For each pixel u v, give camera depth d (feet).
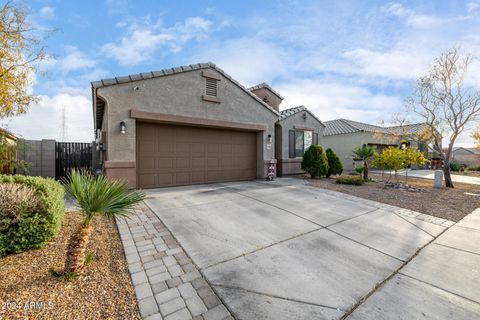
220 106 31.73
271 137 37.78
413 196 26.32
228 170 34.40
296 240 13.42
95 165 34.76
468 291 8.94
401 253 12.19
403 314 7.63
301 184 32.53
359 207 20.98
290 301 8.09
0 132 20.12
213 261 10.69
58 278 8.68
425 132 38.22
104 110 27.32
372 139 66.54
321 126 50.19
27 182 12.01
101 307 7.39
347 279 9.62
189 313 7.33
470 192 30.32
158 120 26.48
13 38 17.49
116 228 14.34
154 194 24.07
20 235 10.19
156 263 10.34
